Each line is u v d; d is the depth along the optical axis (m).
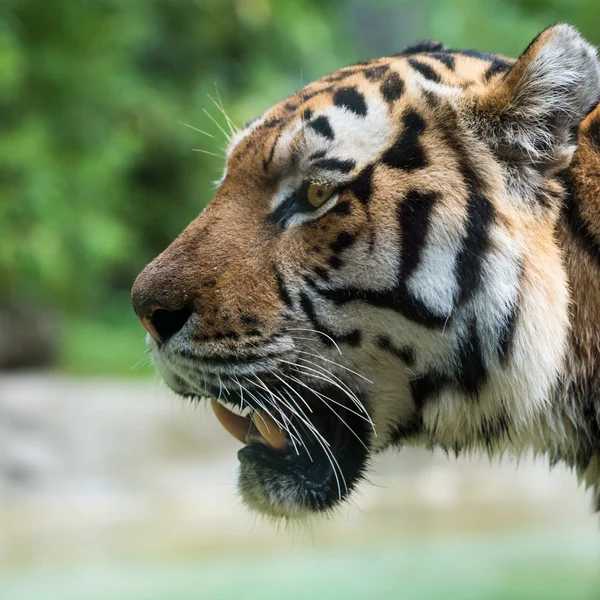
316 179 5.65
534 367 5.61
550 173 5.68
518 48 18.91
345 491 6.18
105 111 31.39
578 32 5.61
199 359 5.78
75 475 17.92
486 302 5.57
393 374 5.81
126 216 34.38
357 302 5.63
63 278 28.86
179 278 5.77
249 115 34.19
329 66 40.12
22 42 28.78
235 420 6.43
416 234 5.55
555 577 11.29
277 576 11.60
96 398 20.20
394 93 5.77
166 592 10.84
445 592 10.55
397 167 5.60
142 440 19.16
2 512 15.87
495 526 14.55
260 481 6.16
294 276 5.68
